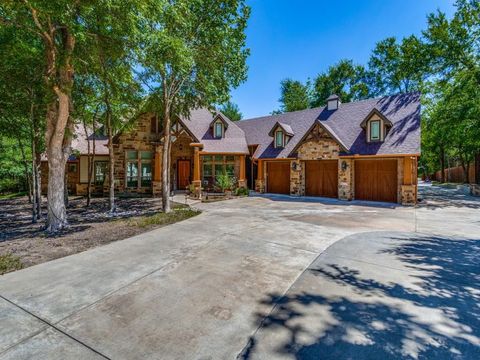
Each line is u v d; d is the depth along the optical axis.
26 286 4.31
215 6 10.71
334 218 10.20
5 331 3.12
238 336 3.06
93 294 4.05
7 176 20.94
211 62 11.31
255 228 8.38
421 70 19.56
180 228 8.41
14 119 11.31
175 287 4.30
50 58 7.89
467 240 7.03
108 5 6.07
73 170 20.38
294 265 5.24
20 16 7.00
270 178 20.02
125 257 5.70
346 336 3.04
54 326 3.23
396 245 6.56
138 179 19.19
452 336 3.03
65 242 6.90
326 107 20.61
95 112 13.46
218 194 18.17
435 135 22.19
